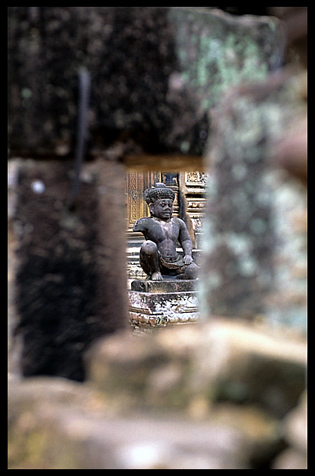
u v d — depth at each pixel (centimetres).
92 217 150
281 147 100
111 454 85
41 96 142
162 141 158
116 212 155
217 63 165
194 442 85
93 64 147
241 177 108
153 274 502
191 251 541
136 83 153
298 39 134
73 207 148
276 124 103
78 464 89
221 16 167
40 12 142
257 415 93
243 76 169
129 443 86
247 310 106
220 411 94
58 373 144
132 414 99
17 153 143
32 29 142
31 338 142
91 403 108
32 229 144
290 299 101
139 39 154
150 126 156
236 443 85
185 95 161
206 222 120
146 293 469
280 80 106
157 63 156
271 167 102
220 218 112
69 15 144
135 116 153
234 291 108
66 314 146
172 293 466
